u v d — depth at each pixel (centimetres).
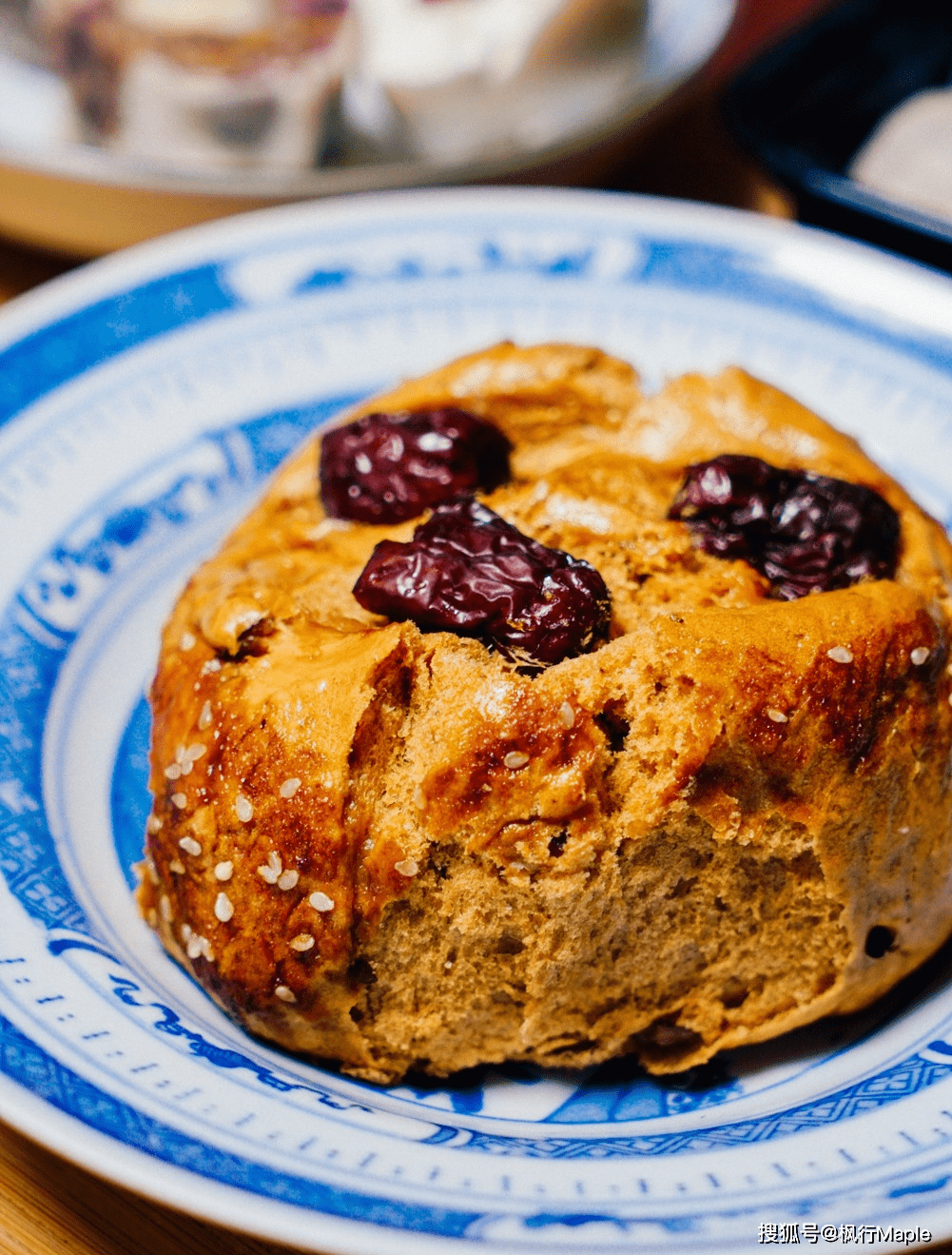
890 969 15
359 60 26
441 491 16
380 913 14
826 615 15
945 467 21
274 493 17
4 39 27
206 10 25
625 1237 12
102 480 20
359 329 22
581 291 23
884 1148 13
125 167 24
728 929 15
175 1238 14
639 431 17
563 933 14
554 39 26
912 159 26
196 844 15
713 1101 15
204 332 22
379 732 14
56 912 15
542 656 14
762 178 29
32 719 18
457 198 23
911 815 15
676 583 15
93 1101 12
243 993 14
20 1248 14
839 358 22
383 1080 15
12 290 26
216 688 15
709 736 14
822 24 27
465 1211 12
